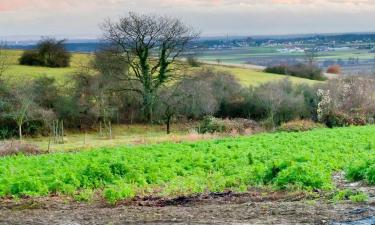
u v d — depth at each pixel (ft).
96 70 238.27
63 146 160.04
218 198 54.08
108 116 240.94
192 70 239.09
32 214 49.26
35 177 65.16
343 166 71.61
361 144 104.12
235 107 253.85
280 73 333.01
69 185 60.90
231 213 45.52
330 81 263.49
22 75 246.27
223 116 256.11
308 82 278.46
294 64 337.11
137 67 234.38
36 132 222.89
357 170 60.64
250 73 322.14
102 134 228.43
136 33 230.68
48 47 303.27
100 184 63.93
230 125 207.00
